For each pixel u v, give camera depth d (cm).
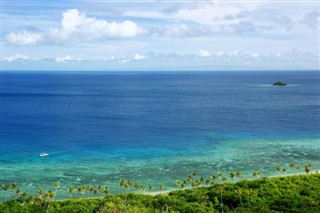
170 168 13238
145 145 16950
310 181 10231
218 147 16375
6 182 11706
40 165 13638
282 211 8150
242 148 16112
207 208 8594
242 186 9856
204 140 17888
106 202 8700
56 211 8288
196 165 13575
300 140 17575
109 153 15488
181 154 15238
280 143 17000
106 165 13675
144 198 9388
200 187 10294
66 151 15800
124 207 8506
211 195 9450
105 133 19825
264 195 9244
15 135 19150
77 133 19788
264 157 14575
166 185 11444
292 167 12469
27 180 11925
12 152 15562
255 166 13362
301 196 9181
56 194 10681
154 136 19012
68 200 9244
